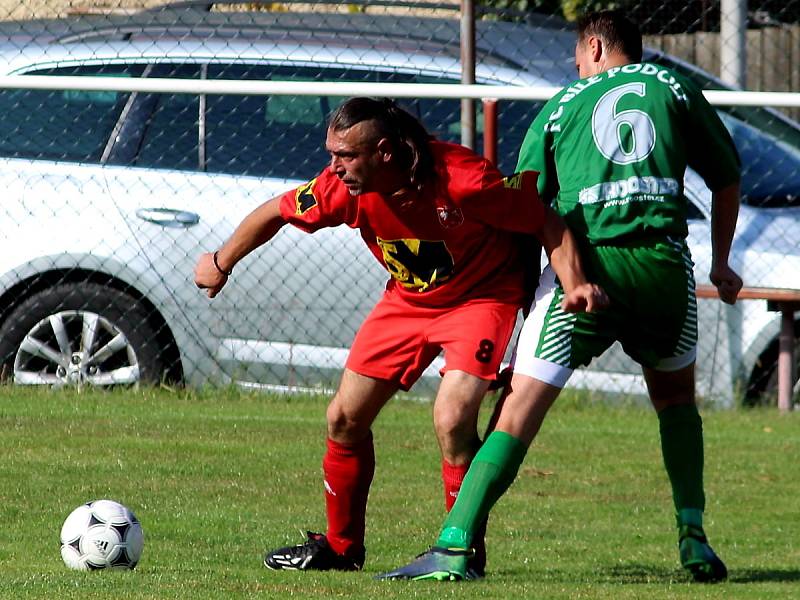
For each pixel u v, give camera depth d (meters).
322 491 21.33
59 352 27.91
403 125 14.24
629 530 19.45
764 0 44.78
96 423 25.47
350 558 16.23
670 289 14.87
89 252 27.20
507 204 14.31
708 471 24.05
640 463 24.28
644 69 15.38
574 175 15.06
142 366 27.78
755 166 29.38
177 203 27.22
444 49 28.77
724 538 19.28
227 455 23.52
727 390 28.69
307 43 28.59
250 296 27.58
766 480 23.42
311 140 27.61
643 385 28.69
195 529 18.48
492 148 26.80
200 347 27.73
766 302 28.31
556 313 14.76
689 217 28.03
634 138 14.91
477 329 14.92
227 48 28.47
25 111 27.73
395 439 25.42
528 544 18.38
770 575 16.27
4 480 20.97
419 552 17.55
